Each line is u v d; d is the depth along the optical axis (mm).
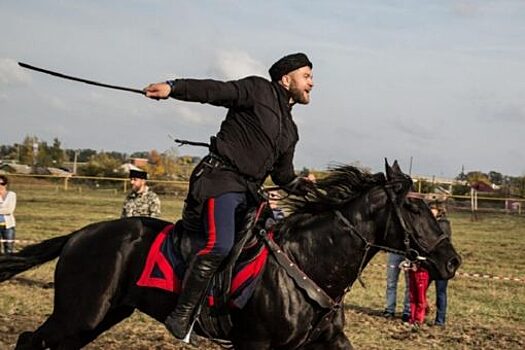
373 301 12258
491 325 10680
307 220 5688
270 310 5391
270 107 5473
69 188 46625
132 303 5879
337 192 5707
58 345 5945
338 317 5582
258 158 5496
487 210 37531
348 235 5594
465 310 11797
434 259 5547
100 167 49812
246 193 5586
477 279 15625
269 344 5504
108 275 5848
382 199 5605
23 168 48844
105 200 38062
